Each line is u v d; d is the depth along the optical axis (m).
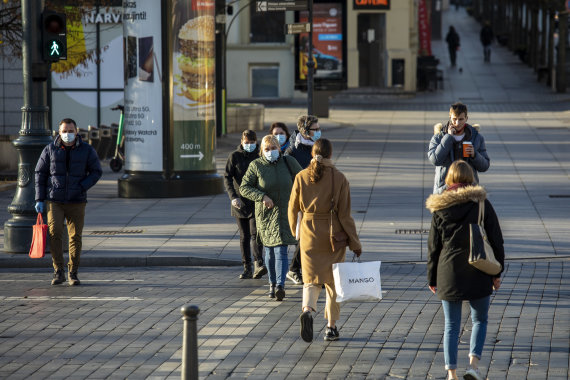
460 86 134.12
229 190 31.89
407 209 46.12
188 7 51.44
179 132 51.84
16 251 36.56
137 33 51.53
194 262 35.59
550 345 23.19
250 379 20.94
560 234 39.25
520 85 133.50
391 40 128.12
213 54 52.69
